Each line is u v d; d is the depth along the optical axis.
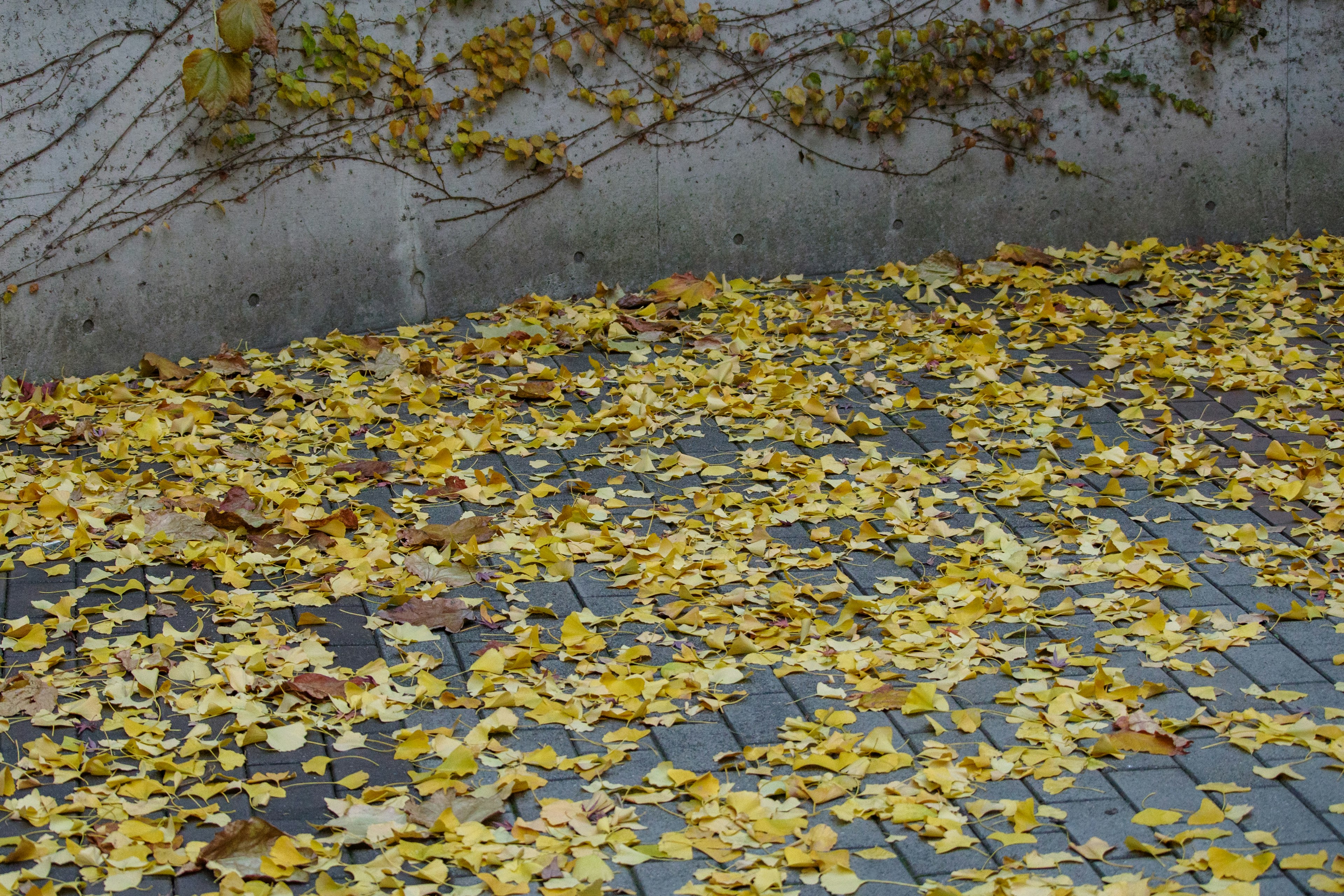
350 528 4.32
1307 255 7.12
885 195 7.20
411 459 4.89
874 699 3.31
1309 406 5.29
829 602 3.87
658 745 3.19
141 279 5.86
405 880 2.71
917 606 3.82
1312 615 3.69
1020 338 6.13
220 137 5.90
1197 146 7.44
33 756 3.03
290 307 6.28
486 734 3.18
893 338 6.22
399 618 3.74
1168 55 7.27
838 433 5.04
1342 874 2.64
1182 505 4.46
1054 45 7.14
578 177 6.70
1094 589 3.91
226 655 3.52
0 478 4.68
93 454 4.99
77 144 5.59
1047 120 7.27
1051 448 4.89
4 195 5.46
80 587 3.92
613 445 5.04
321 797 2.99
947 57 7.05
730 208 7.00
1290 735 3.12
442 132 6.43
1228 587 3.90
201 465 4.80
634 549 4.12
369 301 6.48
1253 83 7.39
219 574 4.03
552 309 6.57
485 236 6.64
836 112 7.00
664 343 6.20
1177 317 6.41
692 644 3.64
